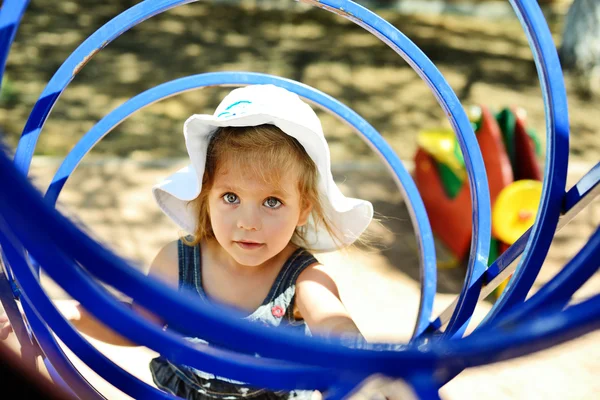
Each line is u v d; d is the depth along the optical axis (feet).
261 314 7.10
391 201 15.07
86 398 5.96
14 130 17.47
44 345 5.81
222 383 6.98
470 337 3.58
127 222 13.28
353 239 7.57
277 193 6.72
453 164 13.44
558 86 5.74
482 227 6.64
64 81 6.42
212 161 6.82
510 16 31.48
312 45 25.90
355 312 11.35
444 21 30.17
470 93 22.98
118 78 21.40
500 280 6.36
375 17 6.64
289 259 7.23
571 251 13.73
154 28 25.95
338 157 17.56
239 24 27.37
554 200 5.71
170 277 7.36
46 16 26.07
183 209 7.38
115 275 3.12
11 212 3.05
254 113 6.51
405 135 19.57
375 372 3.44
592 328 3.10
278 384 4.11
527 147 12.96
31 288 4.71
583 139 19.98
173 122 18.90
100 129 7.54
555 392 9.82
